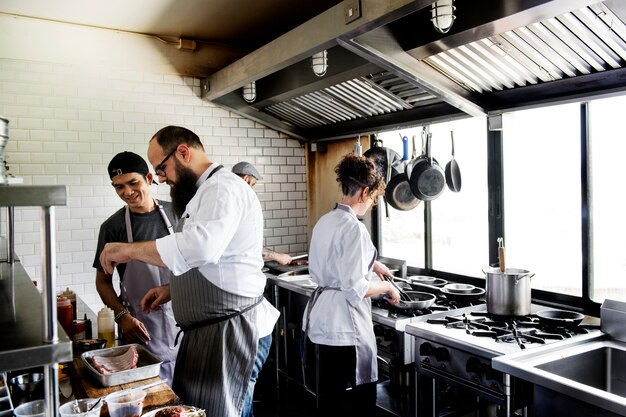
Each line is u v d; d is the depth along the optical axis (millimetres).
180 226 1940
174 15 3828
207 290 1913
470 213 3506
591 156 2738
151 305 2342
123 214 2775
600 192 2713
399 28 2418
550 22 2027
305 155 4992
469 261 3551
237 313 1945
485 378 2234
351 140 4434
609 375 2242
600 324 2428
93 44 4035
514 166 3174
